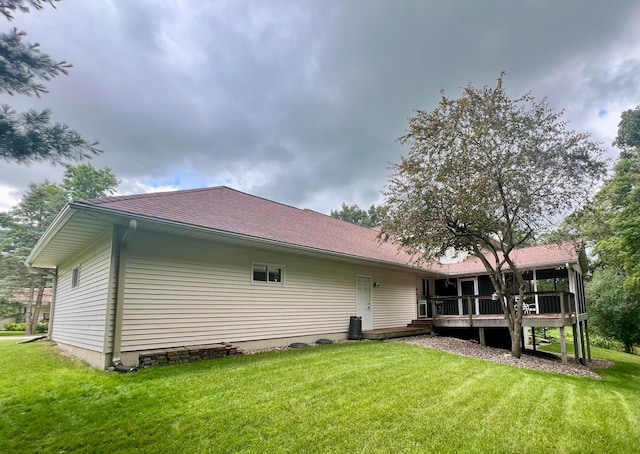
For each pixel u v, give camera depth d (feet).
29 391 16.55
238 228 27.09
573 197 28.58
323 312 36.17
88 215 20.12
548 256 46.83
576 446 12.50
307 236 35.68
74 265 33.01
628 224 43.57
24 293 88.38
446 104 30.48
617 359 50.11
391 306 47.70
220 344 25.68
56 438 11.74
